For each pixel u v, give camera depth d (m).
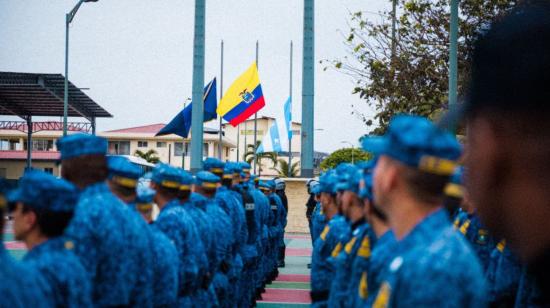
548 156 0.63
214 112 23.42
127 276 3.83
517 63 0.65
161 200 5.93
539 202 0.64
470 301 1.67
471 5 13.54
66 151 3.99
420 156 1.85
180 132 20.92
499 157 0.66
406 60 16.00
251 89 23.25
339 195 5.93
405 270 1.79
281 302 12.05
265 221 12.30
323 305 5.97
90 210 3.80
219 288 7.43
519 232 0.65
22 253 17.92
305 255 20.19
